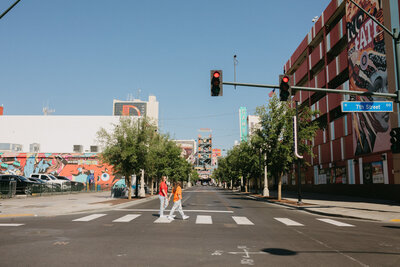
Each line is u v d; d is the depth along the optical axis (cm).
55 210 1717
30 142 6600
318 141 4703
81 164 5497
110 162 3002
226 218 1527
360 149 3341
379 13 2903
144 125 3148
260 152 3681
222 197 3850
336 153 4012
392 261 709
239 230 1143
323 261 700
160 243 873
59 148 6569
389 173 2802
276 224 1349
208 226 1231
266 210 2067
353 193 3534
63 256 713
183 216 1451
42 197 2978
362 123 3291
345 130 3728
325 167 4406
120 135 3003
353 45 3447
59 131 6619
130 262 667
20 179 2988
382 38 2847
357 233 1138
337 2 3972
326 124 4425
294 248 838
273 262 684
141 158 3009
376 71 2952
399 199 2655
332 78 4147
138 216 1556
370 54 3062
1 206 1941
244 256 736
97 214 1642
